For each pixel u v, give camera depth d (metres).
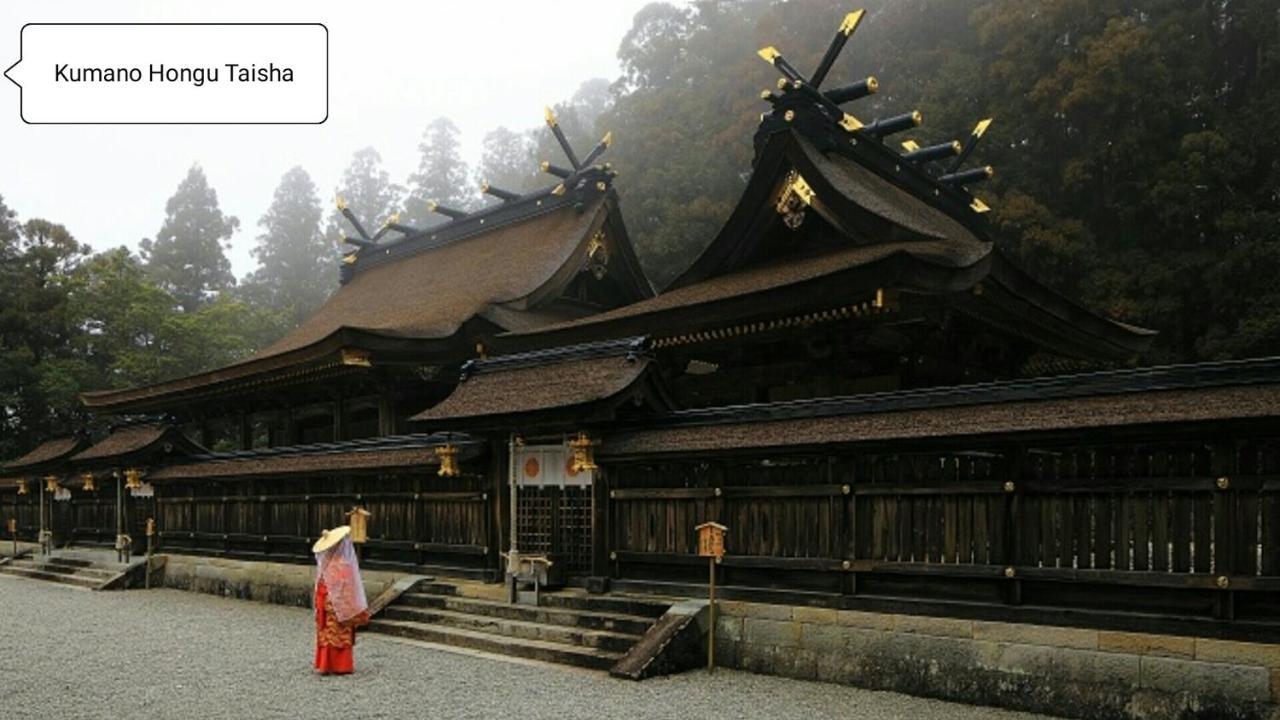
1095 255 36.22
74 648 13.38
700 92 52.25
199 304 78.06
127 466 23.70
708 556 11.80
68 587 22.64
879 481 10.38
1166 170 36.00
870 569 10.29
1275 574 7.79
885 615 10.06
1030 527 9.27
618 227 29.09
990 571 9.39
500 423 13.49
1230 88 40.47
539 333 20.91
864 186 19.66
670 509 12.39
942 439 9.52
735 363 19.94
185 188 80.75
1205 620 8.07
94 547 26.73
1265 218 33.22
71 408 47.81
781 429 11.27
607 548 13.00
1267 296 31.77
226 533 21.44
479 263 30.23
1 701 9.93
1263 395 7.95
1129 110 36.72
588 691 9.91
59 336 49.56
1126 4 40.03
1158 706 8.17
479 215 32.38
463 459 14.94
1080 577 8.83
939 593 9.87
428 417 14.34
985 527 9.55
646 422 13.01
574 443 12.86
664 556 12.33
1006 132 39.91
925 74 45.59
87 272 52.19
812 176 18.61
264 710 9.34
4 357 46.34
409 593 15.12
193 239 78.56
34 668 11.84
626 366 13.12
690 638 11.10
